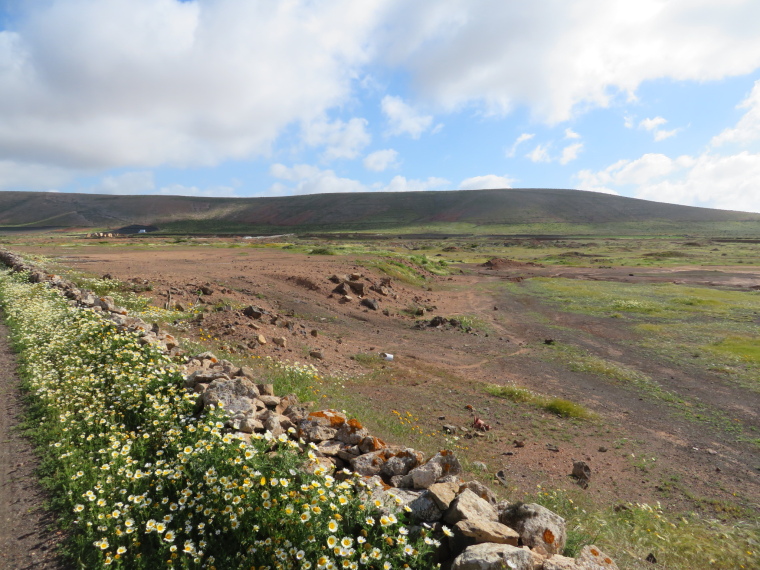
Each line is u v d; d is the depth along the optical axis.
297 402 8.23
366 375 13.81
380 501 3.80
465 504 3.74
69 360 8.34
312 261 36.50
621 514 6.88
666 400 13.48
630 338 21.56
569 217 198.88
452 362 16.86
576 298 33.75
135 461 4.42
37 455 5.24
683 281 44.53
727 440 10.70
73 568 3.41
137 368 7.40
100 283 18.97
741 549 5.92
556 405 12.30
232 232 179.88
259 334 14.68
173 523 3.64
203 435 4.80
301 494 3.60
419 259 52.88
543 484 7.71
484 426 10.37
